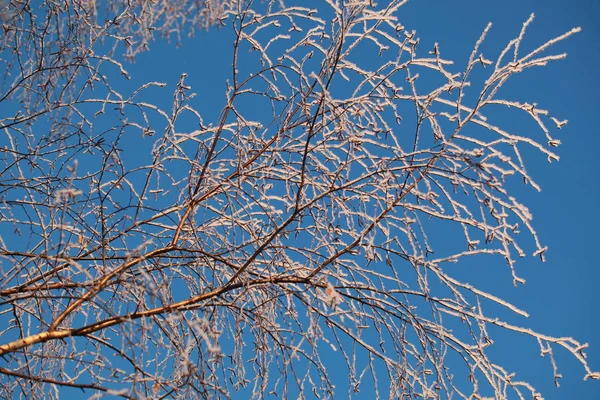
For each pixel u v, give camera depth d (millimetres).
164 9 4184
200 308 3842
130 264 3604
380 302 4066
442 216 3912
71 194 3398
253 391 3885
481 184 3881
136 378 3299
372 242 3807
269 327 3982
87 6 4219
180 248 4004
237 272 3877
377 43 4250
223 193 4340
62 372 3797
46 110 4062
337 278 4004
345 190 4016
